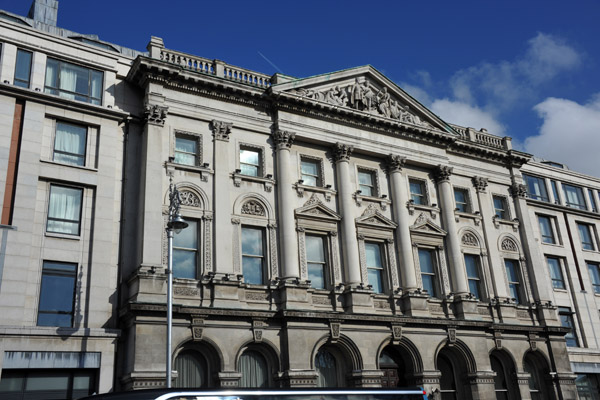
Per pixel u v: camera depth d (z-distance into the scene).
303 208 31.45
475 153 40.44
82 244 26.20
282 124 32.56
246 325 27.53
